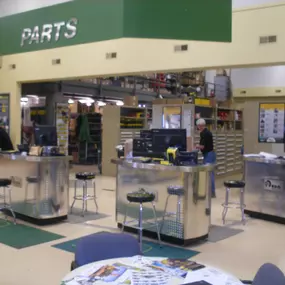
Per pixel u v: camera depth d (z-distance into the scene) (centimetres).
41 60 832
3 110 902
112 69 731
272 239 523
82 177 621
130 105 1074
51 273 396
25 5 811
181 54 654
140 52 696
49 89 1013
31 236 516
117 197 555
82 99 1167
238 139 1177
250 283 231
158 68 678
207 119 1016
